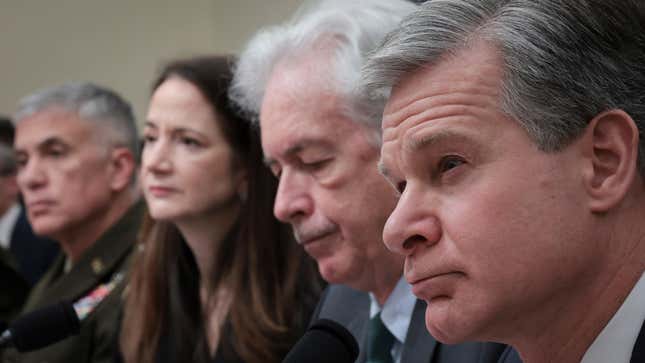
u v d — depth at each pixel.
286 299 4.87
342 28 3.65
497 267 2.23
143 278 5.58
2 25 14.77
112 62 14.27
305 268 4.98
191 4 13.38
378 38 3.60
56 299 6.55
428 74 2.32
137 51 14.06
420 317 3.60
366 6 3.72
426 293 2.35
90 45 14.43
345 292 4.30
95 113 6.91
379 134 3.57
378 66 2.38
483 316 2.28
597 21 2.27
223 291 5.15
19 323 4.64
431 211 2.31
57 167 6.86
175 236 5.53
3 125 10.63
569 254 2.25
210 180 5.09
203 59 5.25
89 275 6.56
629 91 2.28
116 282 6.31
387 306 3.77
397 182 2.49
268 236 5.00
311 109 3.62
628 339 2.35
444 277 2.31
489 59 2.26
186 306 5.41
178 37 13.59
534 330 2.37
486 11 2.30
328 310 4.30
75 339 6.13
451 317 2.31
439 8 2.35
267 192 5.04
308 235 3.72
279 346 4.77
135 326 5.54
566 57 2.23
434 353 3.49
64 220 6.82
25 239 10.20
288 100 3.67
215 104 5.10
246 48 4.40
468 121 2.25
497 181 2.23
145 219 5.80
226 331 4.95
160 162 5.13
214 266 5.23
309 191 3.70
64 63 14.51
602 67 2.26
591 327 2.37
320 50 3.66
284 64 3.75
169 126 5.14
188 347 5.33
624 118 2.25
